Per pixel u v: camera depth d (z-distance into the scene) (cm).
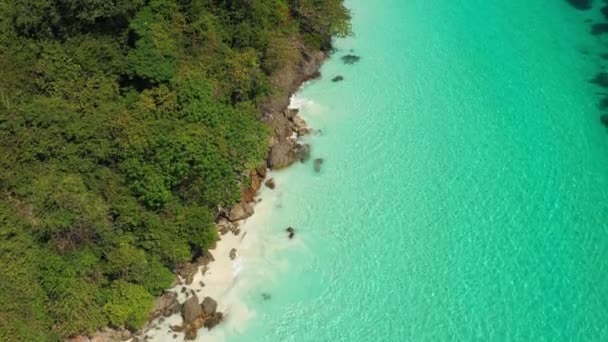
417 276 3612
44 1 3650
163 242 3431
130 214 3419
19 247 3138
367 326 3394
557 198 4009
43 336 2995
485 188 4075
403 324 3403
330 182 4106
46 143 3425
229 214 3838
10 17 3712
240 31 4253
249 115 4078
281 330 3372
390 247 3756
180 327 3356
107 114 3625
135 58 3703
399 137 4397
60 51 3738
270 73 4466
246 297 3506
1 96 3475
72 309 3120
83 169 3469
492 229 3844
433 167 4203
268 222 3878
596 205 3962
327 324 3403
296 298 3509
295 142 4334
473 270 3641
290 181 4103
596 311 3438
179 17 4050
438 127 4469
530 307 3466
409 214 3928
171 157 3419
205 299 3434
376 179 4125
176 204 3544
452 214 3925
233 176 3759
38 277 3139
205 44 4062
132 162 3434
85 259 3238
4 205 3259
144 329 3341
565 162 4231
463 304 3484
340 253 3728
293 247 3753
